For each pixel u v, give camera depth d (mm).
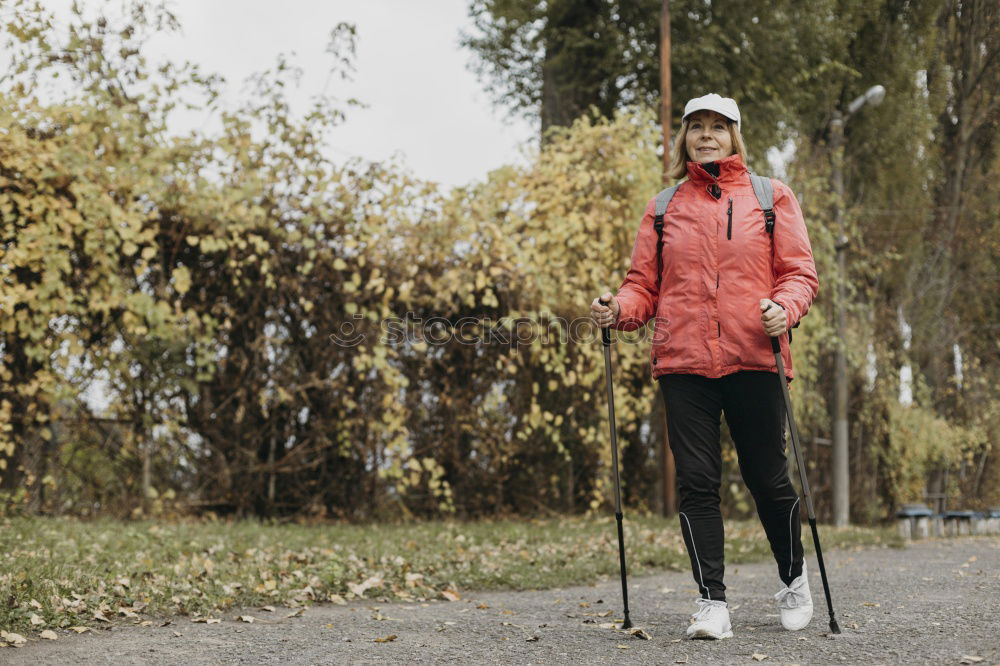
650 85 14758
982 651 3252
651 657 3311
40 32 8047
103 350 8477
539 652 3453
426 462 9641
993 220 19609
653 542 8172
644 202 10633
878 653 3277
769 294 3896
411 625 4145
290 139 8883
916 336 18688
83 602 4266
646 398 10992
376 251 9266
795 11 14984
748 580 6082
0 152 7840
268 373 9078
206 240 8633
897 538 10633
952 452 17234
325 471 9445
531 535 8281
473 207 9633
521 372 10273
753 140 14758
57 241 8039
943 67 18875
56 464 8383
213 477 8953
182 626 4098
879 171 18359
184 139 8641
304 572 5508
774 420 3850
